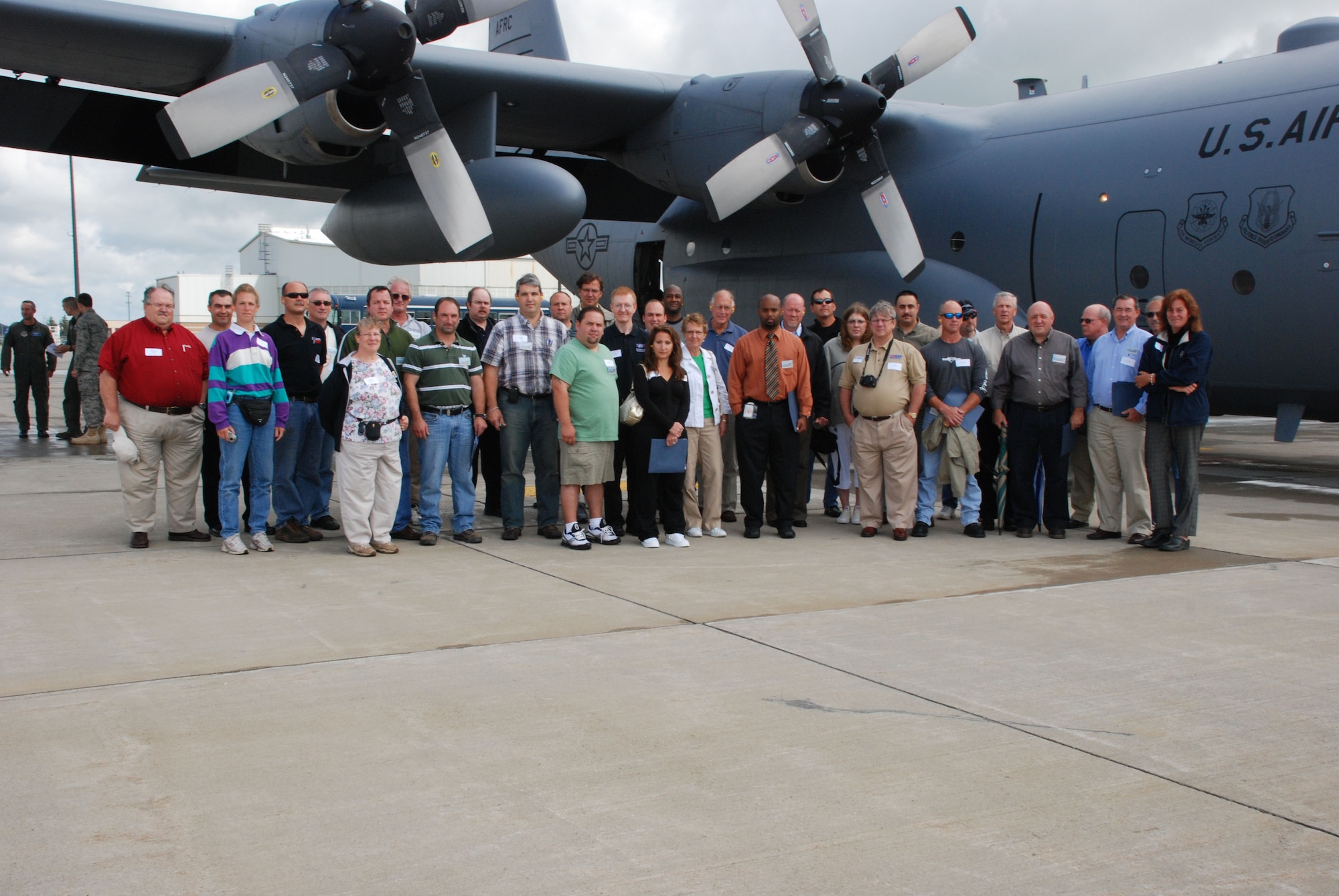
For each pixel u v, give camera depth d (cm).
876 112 908
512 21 1486
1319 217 793
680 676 371
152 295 594
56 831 244
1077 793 273
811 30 902
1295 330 823
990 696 351
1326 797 272
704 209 1202
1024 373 664
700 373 660
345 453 583
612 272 1402
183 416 611
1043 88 1110
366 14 805
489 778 279
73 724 315
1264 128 827
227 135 788
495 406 651
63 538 638
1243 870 232
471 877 225
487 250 880
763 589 515
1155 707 341
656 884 223
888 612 469
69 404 1295
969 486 675
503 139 1168
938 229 1026
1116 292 913
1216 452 1261
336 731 313
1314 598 496
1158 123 892
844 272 1066
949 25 924
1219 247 846
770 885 223
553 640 417
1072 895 220
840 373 722
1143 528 647
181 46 859
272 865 229
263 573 543
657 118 1083
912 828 252
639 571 559
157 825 248
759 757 296
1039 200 950
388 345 686
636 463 629
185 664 379
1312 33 884
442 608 469
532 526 717
